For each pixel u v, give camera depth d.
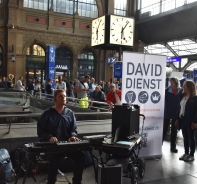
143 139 5.18
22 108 7.88
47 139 3.57
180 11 21.72
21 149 3.89
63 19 23.77
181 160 5.35
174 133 5.93
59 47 23.92
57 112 3.80
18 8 21.62
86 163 4.35
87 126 5.36
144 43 28.17
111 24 15.69
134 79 4.98
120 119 3.85
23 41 22.09
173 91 5.87
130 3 27.08
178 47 29.11
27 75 22.75
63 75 24.31
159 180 4.27
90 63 25.45
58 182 4.01
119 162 3.73
